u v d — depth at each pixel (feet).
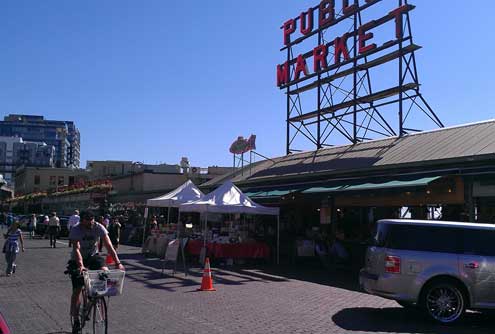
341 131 83.66
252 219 86.38
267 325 28.96
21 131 636.89
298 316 31.99
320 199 71.41
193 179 156.76
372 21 78.18
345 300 39.06
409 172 56.95
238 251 64.54
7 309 32.60
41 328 27.20
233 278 51.85
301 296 40.50
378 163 61.21
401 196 58.13
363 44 80.02
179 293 40.63
